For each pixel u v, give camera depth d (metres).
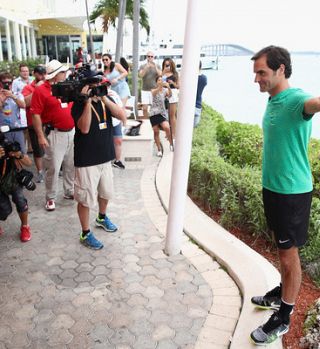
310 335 2.52
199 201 5.01
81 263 3.64
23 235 4.05
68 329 2.79
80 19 23.41
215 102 14.52
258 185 4.00
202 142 6.15
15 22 20.45
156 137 7.16
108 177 3.92
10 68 14.86
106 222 4.27
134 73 9.59
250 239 4.03
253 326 2.68
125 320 2.88
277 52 2.19
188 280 3.36
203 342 2.67
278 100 2.25
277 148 2.29
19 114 5.59
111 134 3.82
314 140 5.61
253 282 3.15
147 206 4.96
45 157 4.70
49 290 3.23
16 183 3.77
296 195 2.31
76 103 3.45
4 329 2.79
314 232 3.40
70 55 28.69
